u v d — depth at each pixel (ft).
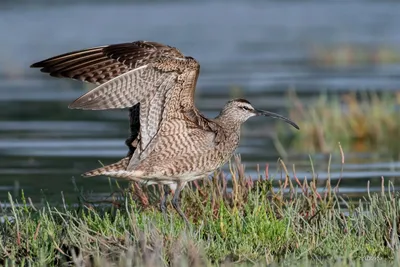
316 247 34.71
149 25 125.70
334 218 37.09
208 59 103.96
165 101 36.45
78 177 53.26
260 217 36.14
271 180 39.81
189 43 113.09
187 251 33.17
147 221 35.55
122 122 74.23
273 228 35.53
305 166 55.62
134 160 37.04
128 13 138.51
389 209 37.09
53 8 142.10
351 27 127.65
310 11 145.89
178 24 128.57
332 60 102.53
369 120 66.80
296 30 125.70
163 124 37.01
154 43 35.83
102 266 32.17
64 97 85.61
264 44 114.52
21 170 55.77
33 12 136.98
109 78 35.73
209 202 38.17
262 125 73.00
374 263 33.14
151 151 37.24
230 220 36.78
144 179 37.99
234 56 105.81
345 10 146.10
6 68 98.43
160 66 35.58
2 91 89.20
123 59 35.68
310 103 76.02
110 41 108.17
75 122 74.02
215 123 39.04
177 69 35.76
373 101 70.03
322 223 36.78
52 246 34.58
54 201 45.62
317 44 112.98
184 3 152.97
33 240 35.14
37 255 34.55
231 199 39.81
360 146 63.77
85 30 119.34
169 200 39.81
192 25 128.26
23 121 74.18
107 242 34.40
